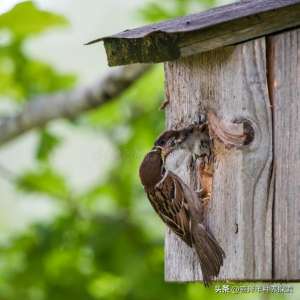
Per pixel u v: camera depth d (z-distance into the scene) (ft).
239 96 28.30
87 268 48.44
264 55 27.99
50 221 49.11
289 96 27.50
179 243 29.99
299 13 27.76
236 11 28.66
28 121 44.65
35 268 48.16
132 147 49.11
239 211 27.91
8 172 49.96
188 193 28.89
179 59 30.19
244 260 27.66
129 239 47.88
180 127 30.04
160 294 47.09
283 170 27.37
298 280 27.09
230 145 28.30
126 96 49.70
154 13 47.03
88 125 49.67
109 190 49.26
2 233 58.39
